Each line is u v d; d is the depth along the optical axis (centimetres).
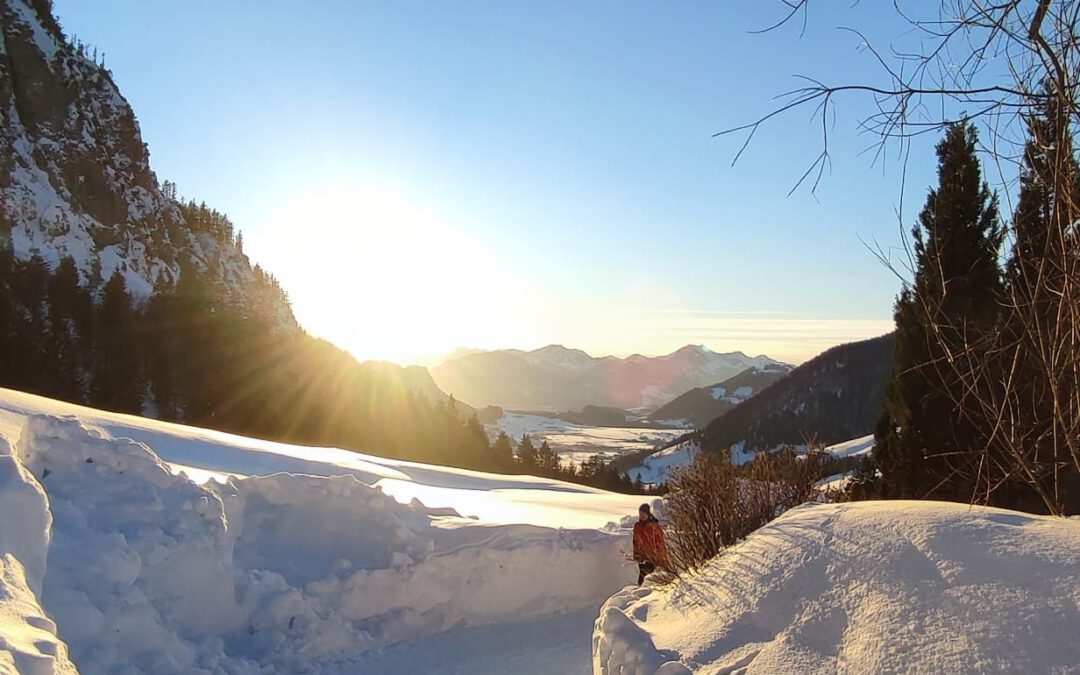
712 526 796
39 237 10588
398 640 778
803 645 337
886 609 321
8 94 11750
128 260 11969
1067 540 320
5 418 1150
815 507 470
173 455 1512
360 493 853
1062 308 291
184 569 630
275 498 818
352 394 7881
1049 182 276
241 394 7081
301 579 754
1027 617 280
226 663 621
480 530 921
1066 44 255
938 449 949
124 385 6456
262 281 16788
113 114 14000
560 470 9075
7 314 6062
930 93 266
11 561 391
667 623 451
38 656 272
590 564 987
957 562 326
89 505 611
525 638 829
